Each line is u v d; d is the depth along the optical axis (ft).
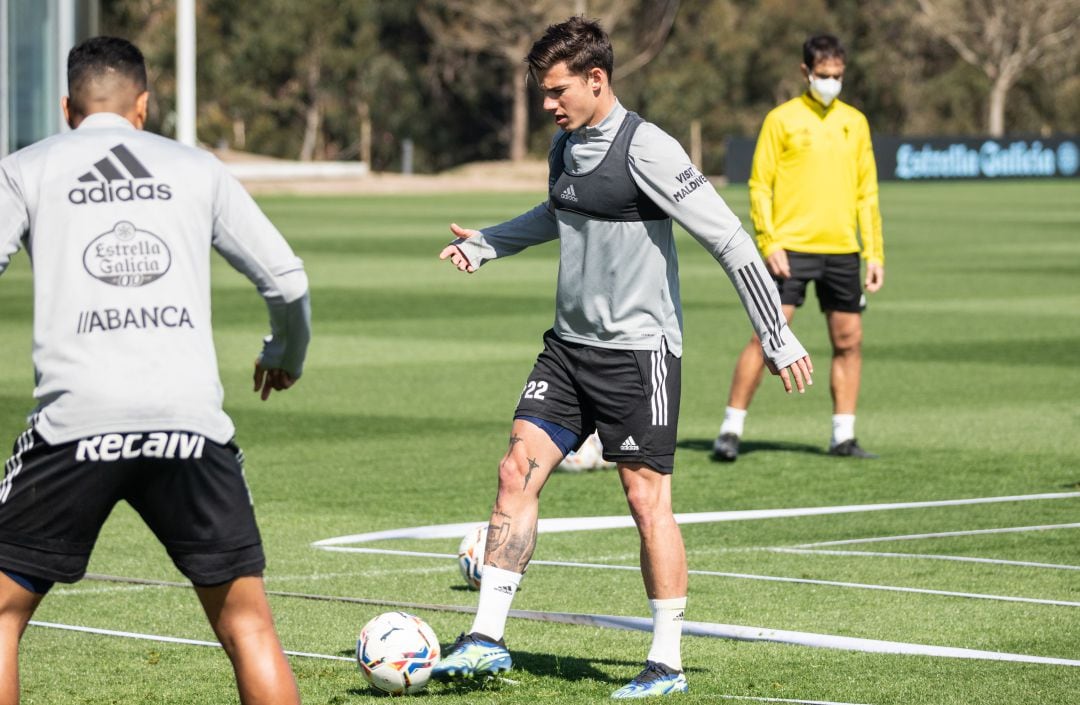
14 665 35.53
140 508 35.81
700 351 129.59
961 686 45.29
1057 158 502.79
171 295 35.22
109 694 44.75
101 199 35.37
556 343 46.14
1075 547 64.03
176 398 34.81
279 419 96.53
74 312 34.78
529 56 43.88
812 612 53.88
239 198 36.60
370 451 86.17
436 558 62.34
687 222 43.70
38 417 34.99
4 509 34.91
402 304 164.86
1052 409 100.73
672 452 45.29
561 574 59.77
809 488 76.48
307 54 639.76
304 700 44.01
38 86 276.82
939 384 112.06
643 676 44.52
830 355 128.26
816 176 83.05
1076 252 235.20
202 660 48.42
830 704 43.39
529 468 45.70
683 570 44.96
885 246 246.47
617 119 44.06
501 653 44.93
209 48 594.65
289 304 36.65
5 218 35.17
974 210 343.05
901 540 65.26
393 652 44.06
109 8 541.75
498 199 429.38
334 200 419.95
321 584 57.98
